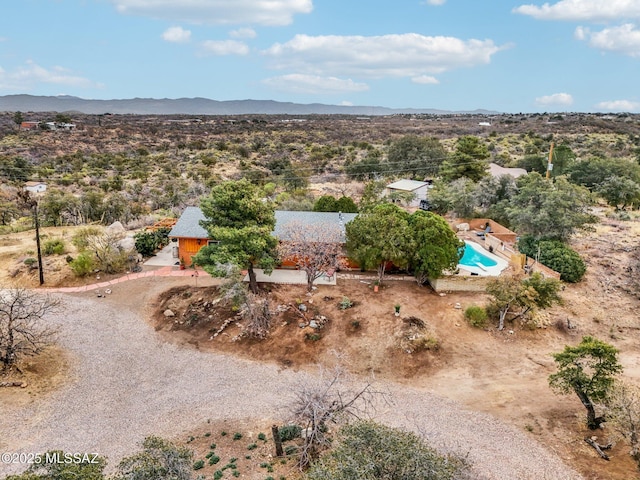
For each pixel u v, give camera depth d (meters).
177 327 29.58
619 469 18.38
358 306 30.42
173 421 21.44
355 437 13.77
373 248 31.91
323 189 72.88
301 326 28.70
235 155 109.38
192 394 23.48
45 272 35.88
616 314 30.84
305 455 18.09
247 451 19.23
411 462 12.71
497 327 29.20
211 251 30.58
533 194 42.25
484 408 22.55
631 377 24.27
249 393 23.66
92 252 37.00
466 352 27.09
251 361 26.45
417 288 33.31
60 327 29.05
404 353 26.70
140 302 32.34
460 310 30.31
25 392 22.88
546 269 34.34
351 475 12.05
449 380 24.89
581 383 20.12
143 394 23.38
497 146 112.44
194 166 94.69
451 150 105.88
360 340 27.61
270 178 79.19
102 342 27.86
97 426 20.92
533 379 24.86
